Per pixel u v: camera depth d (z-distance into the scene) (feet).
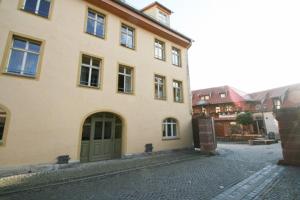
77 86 30.25
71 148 27.96
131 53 39.55
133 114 37.19
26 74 26.50
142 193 16.19
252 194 15.58
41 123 25.79
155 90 44.39
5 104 23.43
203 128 42.75
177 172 23.89
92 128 32.42
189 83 52.13
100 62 34.73
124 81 38.42
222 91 110.52
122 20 39.58
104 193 16.28
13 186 17.98
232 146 60.44
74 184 19.02
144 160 32.32
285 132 28.07
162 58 47.93
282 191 16.12
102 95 33.09
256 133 94.58
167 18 55.98
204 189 17.06
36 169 24.25
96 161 31.42
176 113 46.37
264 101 99.91
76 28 32.01
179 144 45.14
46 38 28.35
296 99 87.61
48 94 27.04
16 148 23.32
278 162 28.02
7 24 25.36
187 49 55.01
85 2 34.17
